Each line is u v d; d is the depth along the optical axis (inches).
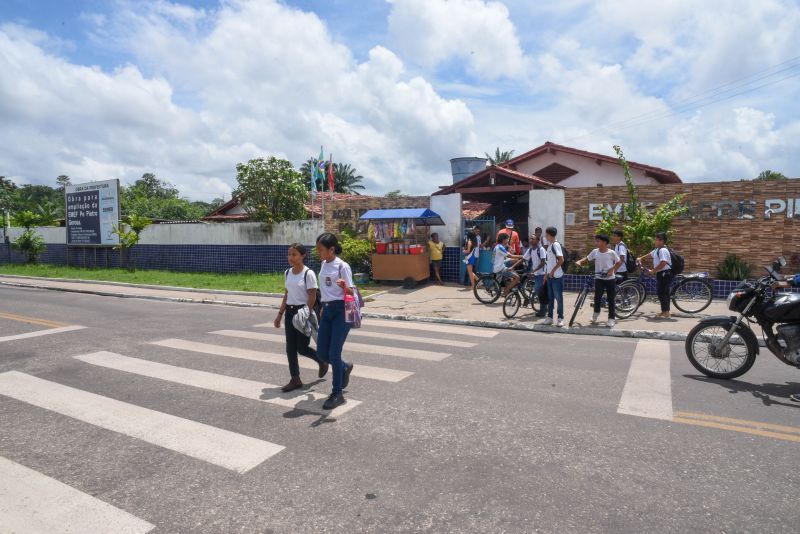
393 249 573.6
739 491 127.6
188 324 383.9
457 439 160.7
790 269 459.2
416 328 366.6
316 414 184.1
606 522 114.1
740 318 223.0
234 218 1054.4
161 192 2598.4
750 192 470.3
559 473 137.7
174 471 141.4
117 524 115.8
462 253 598.2
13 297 573.0
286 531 112.3
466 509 120.3
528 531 110.8
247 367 250.8
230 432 168.1
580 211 536.7
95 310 465.7
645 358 266.7
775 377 227.8
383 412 185.5
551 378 227.8
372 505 122.7
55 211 1515.7
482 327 374.0
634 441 157.9
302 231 739.4
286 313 212.4
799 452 150.0
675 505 121.2
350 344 305.4
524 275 403.2
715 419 175.9
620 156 499.8
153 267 895.7
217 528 113.8
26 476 139.4
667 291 379.9
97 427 173.6
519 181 598.9
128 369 247.6
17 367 253.1
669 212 469.1
